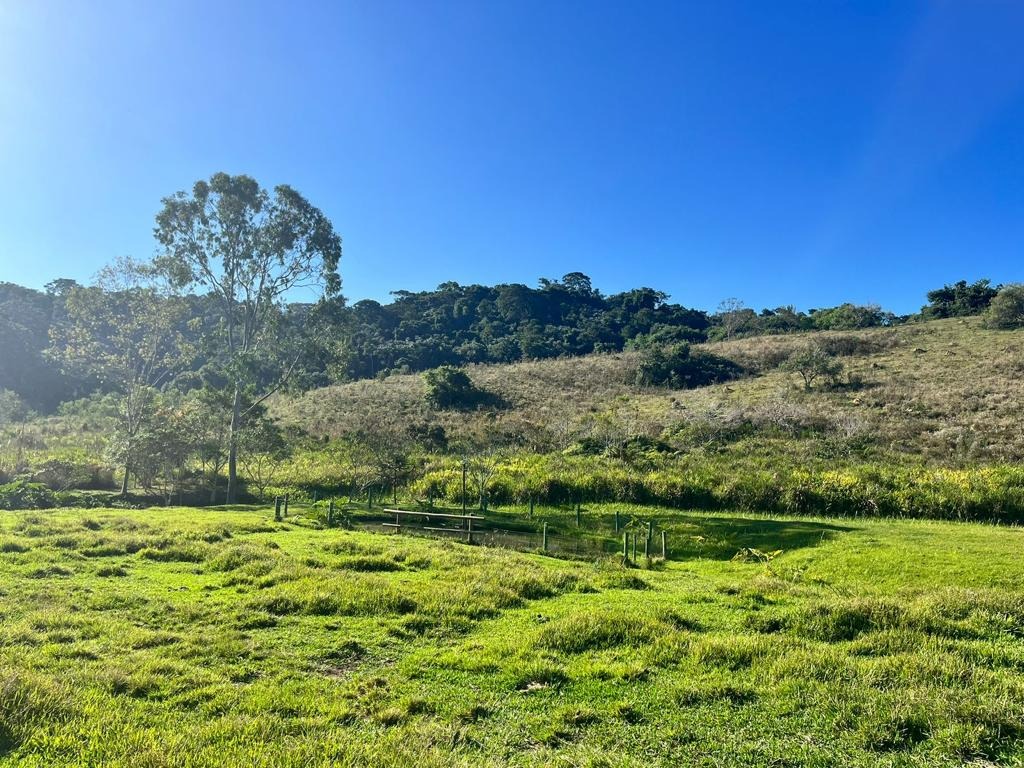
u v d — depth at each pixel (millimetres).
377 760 4668
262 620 8820
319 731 5348
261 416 33656
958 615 9000
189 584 11086
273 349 33344
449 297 105375
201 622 8789
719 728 5531
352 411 49625
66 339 39438
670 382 53688
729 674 6832
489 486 26766
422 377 59875
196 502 29094
